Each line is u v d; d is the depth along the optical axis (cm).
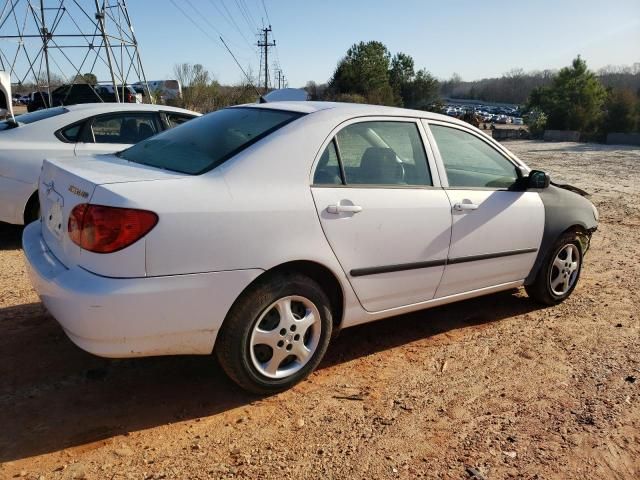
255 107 378
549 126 4525
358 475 266
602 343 426
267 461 273
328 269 330
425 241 373
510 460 282
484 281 429
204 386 340
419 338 426
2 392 320
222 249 288
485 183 427
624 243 767
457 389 350
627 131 4066
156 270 273
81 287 268
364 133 362
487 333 439
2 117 1028
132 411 310
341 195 334
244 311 302
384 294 363
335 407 324
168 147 354
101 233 268
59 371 347
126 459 270
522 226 440
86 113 648
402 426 307
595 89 4406
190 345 293
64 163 339
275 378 325
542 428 311
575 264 507
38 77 1867
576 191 586
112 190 272
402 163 377
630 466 283
